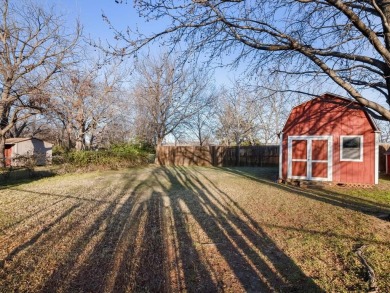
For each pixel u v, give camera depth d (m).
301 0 4.37
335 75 4.70
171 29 4.23
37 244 4.80
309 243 4.84
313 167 12.93
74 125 27.02
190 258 4.31
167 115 27.55
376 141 11.85
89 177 14.88
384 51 4.29
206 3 3.97
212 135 38.44
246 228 5.74
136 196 9.27
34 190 10.41
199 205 7.89
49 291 3.36
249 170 19.83
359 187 11.75
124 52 4.06
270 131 35.81
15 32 20.00
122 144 23.52
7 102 20.34
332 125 12.67
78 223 6.04
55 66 21.25
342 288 3.42
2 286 3.45
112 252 4.50
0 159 21.16
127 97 28.17
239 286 3.52
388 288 3.39
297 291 3.39
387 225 5.89
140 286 3.50
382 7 5.09
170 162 25.98
